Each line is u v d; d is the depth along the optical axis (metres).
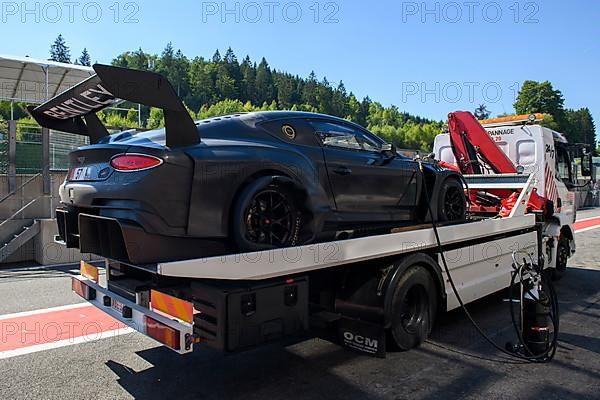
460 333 4.87
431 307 4.53
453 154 8.27
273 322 3.22
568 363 4.07
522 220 6.11
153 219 3.01
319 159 4.10
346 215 4.36
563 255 7.86
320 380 3.66
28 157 10.05
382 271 4.09
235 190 3.34
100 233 3.30
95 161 3.46
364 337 4.02
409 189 5.06
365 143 4.76
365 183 4.51
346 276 4.22
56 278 7.43
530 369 3.91
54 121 4.22
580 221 18.17
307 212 3.78
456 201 5.71
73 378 3.65
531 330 4.13
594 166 10.16
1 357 4.09
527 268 4.31
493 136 8.20
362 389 3.49
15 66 12.48
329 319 4.06
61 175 10.21
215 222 3.25
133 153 3.14
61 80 14.25
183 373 3.77
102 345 4.41
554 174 7.99
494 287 5.57
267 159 3.55
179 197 3.10
